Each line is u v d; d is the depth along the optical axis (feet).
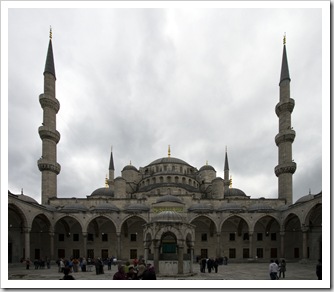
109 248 203.51
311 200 150.00
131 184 256.93
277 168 212.02
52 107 212.02
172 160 271.49
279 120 218.59
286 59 219.82
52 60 218.79
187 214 189.57
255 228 203.51
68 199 205.98
